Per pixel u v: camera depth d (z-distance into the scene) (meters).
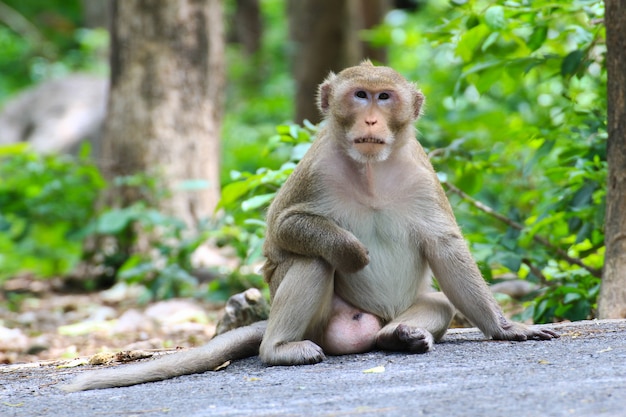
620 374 6.30
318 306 8.02
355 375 7.05
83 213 18.88
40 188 18.97
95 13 41.56
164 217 16.66
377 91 8.10
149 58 18.38
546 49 13.90
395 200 8.23
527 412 5.41
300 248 8.02
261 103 33.50
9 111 30.03
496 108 19.17
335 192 8.19
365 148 7.94
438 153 12.34
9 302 17.70
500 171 12.51
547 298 10.83
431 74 22.69
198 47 18.64
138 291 17.59
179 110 18.48
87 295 18.20
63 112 29.28
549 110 15.74
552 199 11.59
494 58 11.69
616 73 9.41
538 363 6.94
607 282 9.48
